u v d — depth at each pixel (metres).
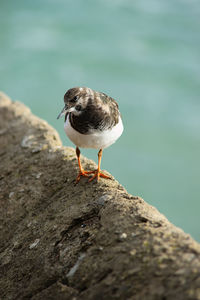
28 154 8.99
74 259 5.79
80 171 7.54
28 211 7.48
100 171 7.59
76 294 5.29
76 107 6.75
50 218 6.91
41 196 7.66
